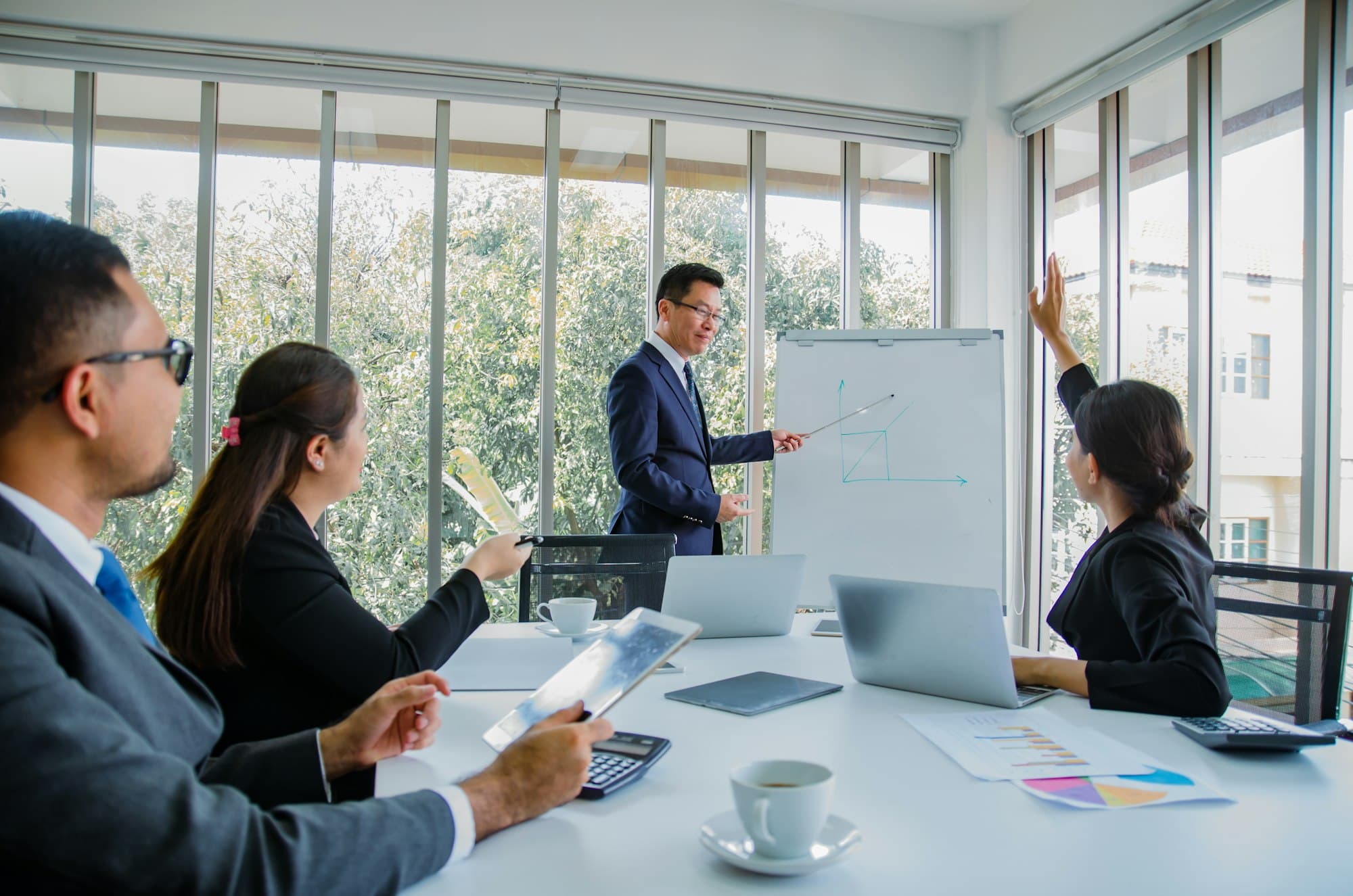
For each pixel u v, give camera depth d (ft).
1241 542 8.90
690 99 11.15
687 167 11.51
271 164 10.26
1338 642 5.31
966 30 12.05
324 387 4.19
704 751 3.69
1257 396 8.73
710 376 11.62
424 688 3.50
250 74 9.89
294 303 10.35
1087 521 11.06
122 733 2.15
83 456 2.42
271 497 4.03
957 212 12.29
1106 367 10.61
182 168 10.07
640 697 4.57
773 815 2.50
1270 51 8.63
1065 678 4.51
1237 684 5.73
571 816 3.02
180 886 2.04
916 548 9.20
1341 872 2.59
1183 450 4.79
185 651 3.81
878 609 4.62
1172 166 9.77
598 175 11.19
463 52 10.28
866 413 9.55
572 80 10.67
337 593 4.01
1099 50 10.19
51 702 2.01
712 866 2.64
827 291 12.07
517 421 10.94
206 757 2.77
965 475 9.32
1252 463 8.78
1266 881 2.53
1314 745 3.56
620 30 10.73
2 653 1.99
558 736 3.01
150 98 9.99
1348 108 8.05
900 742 3.80
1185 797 3.12
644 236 11.35
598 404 11.16
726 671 5.14
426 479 10.64
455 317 10.75
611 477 11.17
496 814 2.81
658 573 7.05
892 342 9.71
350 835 2.35
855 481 9.40
